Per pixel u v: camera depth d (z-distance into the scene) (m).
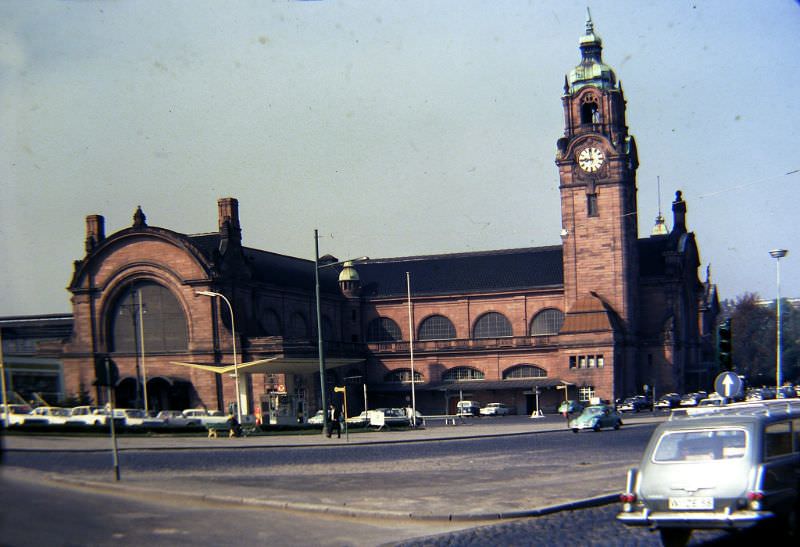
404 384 121.25
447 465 39.34
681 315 119.75
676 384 114.44
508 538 21.09
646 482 18.81
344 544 20.48
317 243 66.06
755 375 179.25
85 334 101.06
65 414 65.19
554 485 30.45
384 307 127.38
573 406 101.88
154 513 22.81
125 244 100.62
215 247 103.06
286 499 26.81
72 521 18.48
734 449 18.38
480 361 119.62
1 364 57.56
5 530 12.55
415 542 20.73
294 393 93.06
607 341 107.69
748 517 17.55
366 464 40.28
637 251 117.31
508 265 126.69
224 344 97.06
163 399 99.12
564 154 113.25
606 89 112.62
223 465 39.09
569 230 113.25
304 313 116.88
